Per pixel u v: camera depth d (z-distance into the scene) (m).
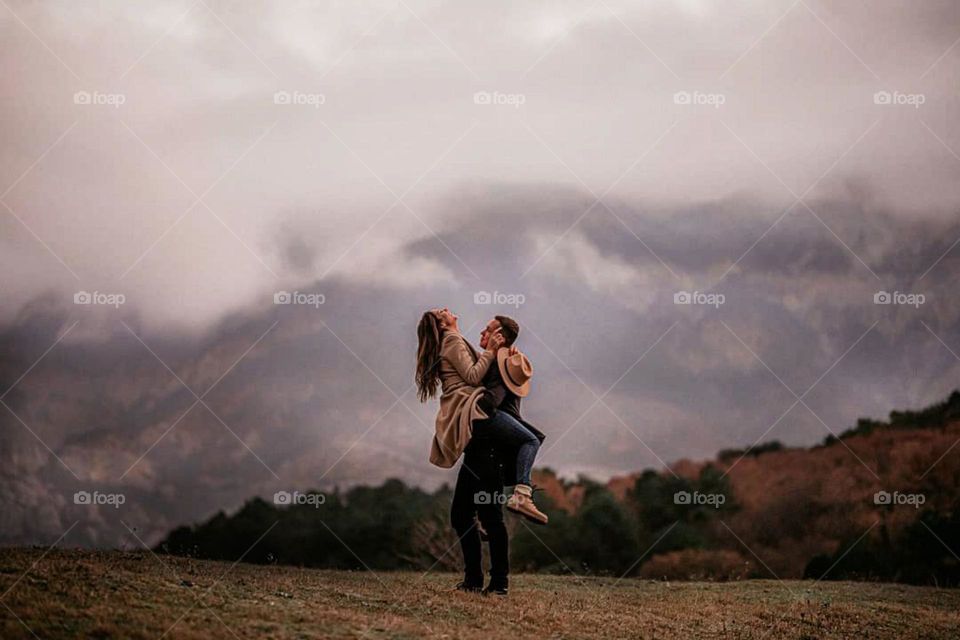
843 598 8.52
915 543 18.05
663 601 7.90
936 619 7.78
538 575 9.48
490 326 7.07
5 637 5.11
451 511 7.10
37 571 6.38
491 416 6.80
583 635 6.26
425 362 7.11
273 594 6.52
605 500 19.75
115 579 6.43
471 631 5.97
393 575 8.42
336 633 5.64
